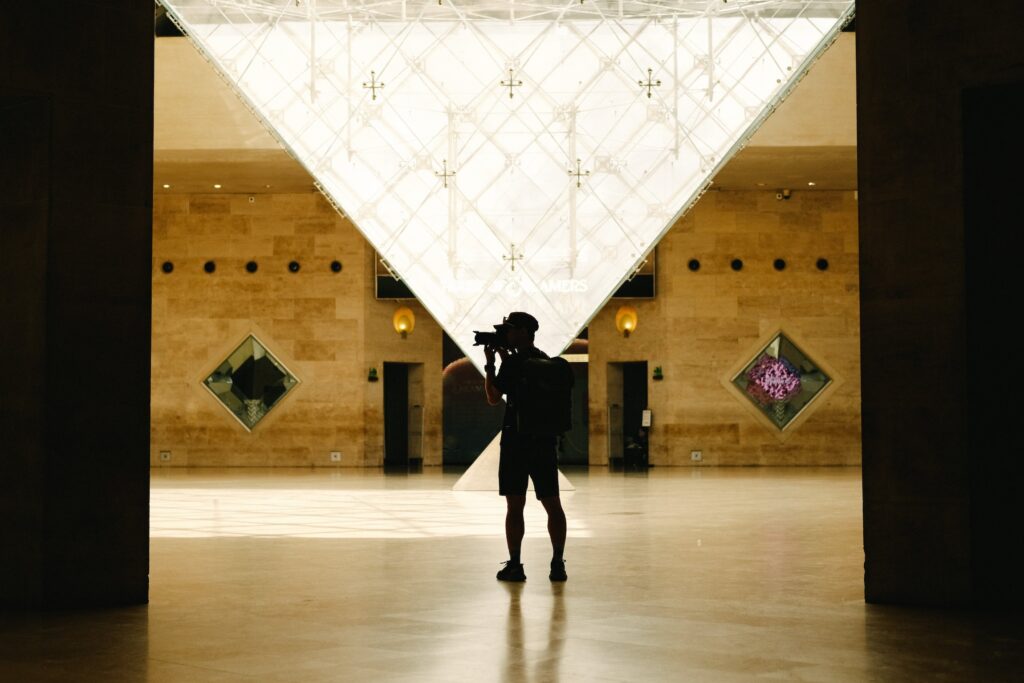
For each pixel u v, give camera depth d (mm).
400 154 20516
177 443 30969
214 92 25125
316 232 30828
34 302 6520
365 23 20531
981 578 6418
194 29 20219
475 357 20438
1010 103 6516
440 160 20531
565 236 20422
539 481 7816
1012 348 6469
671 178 20141
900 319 6656
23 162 6641
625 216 20266
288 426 30797
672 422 30297
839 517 13625
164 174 28141
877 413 6723
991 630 5773
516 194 20516
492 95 20531
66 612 6371
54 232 6488
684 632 5715
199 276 31094
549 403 7793
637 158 20250
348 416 30688
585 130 20406
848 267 30594
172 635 5648
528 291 20453
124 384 6699
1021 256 6500
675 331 30297
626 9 20359
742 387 30438
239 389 31000
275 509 15570
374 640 5504
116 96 6711
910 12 6637
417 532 11891
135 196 6762
